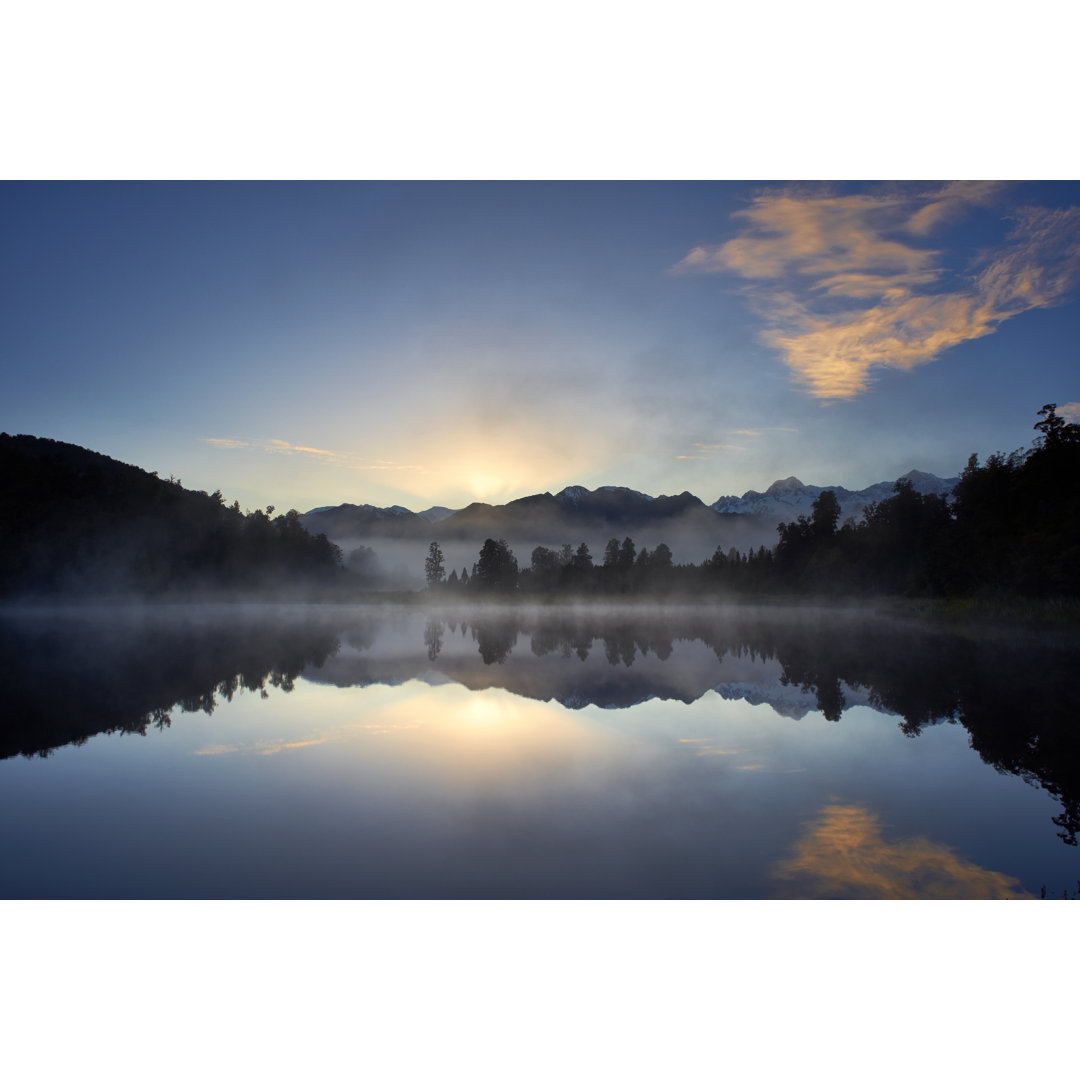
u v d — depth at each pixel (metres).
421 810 7.46
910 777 8.69
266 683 16.53
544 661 21.78
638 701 14.20
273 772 8.92
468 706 13.63
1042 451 52.28
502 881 5.78
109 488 106.75
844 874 5.93
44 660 20.94
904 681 16.67
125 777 8.73
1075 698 14.09
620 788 8.22
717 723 12.01
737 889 5.65
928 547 63.44
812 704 13.76
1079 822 7.12
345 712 12.96
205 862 6.18
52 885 5.79
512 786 8.33
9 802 7.78
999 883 5.81
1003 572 46.31
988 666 19.55
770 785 8.37
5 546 80.69
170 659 21.53
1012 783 8.43
